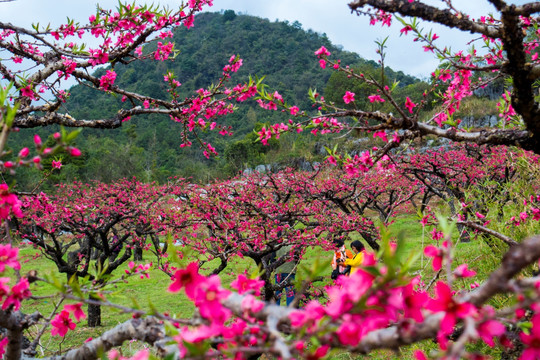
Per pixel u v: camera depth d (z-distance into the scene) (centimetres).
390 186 1221
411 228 1432
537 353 99
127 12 414
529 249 90
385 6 251
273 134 349
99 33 437
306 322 111
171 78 484
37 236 999
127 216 1054
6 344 204
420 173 1038
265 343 120
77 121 427
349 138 2038
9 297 170
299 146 3253
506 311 95
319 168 1321
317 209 1010
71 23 447
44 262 1628
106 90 474
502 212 541
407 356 445
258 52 12594
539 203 471
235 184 1222
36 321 205
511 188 520
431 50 321
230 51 12762
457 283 516
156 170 4553
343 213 1031
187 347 109
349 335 104
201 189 1222
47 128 5622
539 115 257
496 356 395
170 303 1102
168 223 984
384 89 294
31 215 966
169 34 477
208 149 527
